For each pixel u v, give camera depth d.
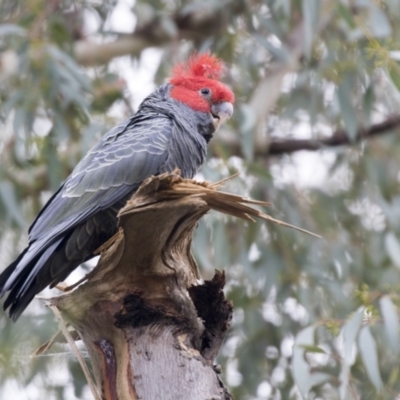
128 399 6.36
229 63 12.63
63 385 10.88
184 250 6.94
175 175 6.19
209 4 12.18
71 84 11.11
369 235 12.50
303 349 8.48
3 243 11.95
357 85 12.00
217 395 6.35
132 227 6.31
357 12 11.95
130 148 7.95
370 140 12.99
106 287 6.59
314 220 12.07
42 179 12.22
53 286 7.68
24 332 10.67
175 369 6.38
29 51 11.06
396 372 9.73
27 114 11.06
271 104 12.60
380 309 9.55
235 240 11.45
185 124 8.80
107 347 6.61
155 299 6.59
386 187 12.65
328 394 11.01
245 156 11.89
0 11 13.01
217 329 6.77
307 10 10.59
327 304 11.67
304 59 12.55
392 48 10.67
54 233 7.30
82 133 11.67
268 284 11.34
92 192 7.71
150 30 13.67
